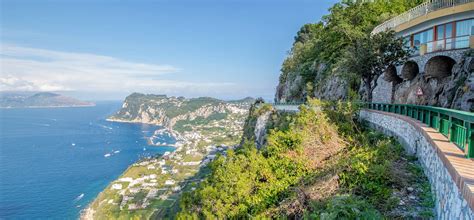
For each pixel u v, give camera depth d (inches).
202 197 563.5
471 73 695.1
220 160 675.4
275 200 485.1
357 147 586.6
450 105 737.6
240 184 537.3
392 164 414.3
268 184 535.5
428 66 855.1
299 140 623.2
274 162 589.9
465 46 818.2
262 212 458.6
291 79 2204.7
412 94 912.3
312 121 695.1
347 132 689.6
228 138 6505.9
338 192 390.6
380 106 753.0
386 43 946.7
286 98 2177.7
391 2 1680.6
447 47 879.7
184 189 2716.5
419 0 1594.5
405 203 328.8
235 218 490.9
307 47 2212.1
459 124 272.5
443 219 249.1
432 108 381.7
